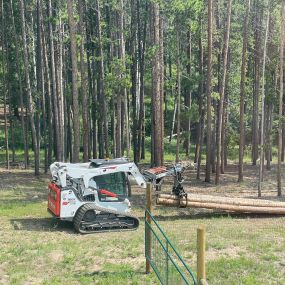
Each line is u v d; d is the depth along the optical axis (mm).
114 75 31938
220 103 29609
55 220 18250
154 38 30844
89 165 17703
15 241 14961
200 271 6918
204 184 29812
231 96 37594
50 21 30359
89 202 16562
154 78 31578
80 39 27453
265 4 31625
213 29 33000
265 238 15109
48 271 12219
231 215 20000
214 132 36188
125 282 11094
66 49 38844
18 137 47875
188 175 33719
